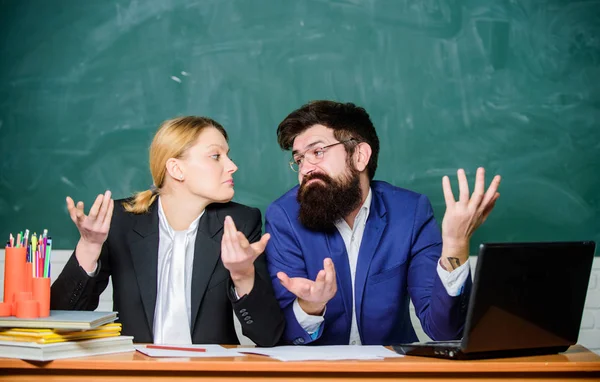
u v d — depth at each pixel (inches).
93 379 51.8
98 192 108.5
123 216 76.4
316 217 75.2
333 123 76.0
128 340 57.1
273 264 76.0
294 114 77.4
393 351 58.2
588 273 57.1
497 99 111.4
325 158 75.4
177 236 75.1
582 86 112.3
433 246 77.0
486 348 53.1
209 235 74.6
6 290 58.6
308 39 110.7
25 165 108.3
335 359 52.8
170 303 72.8
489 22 112.0
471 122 111.1
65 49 109.5
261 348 60.3
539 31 112.4
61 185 108.3
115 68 109.6
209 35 110.3
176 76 109.9
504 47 112.0
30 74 109.1
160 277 73.7
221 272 73.5
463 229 59.1
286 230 77.0
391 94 110.7
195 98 110.0
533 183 111.1
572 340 57.6
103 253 74.5
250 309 62.0
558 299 55.8
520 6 112.5
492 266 51.7
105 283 75.5
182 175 74.2
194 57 110.0
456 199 109.7
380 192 80.9
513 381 52.2
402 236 76.9
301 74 110.3
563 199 111.3
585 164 111.6
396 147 110.4
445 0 111.7
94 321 54.0
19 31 109.3
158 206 76.9
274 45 110.6
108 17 109.9
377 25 111.0
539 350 57.1
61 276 65.6
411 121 110.7
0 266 106.3
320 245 76.3
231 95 110.0
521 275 53.4
